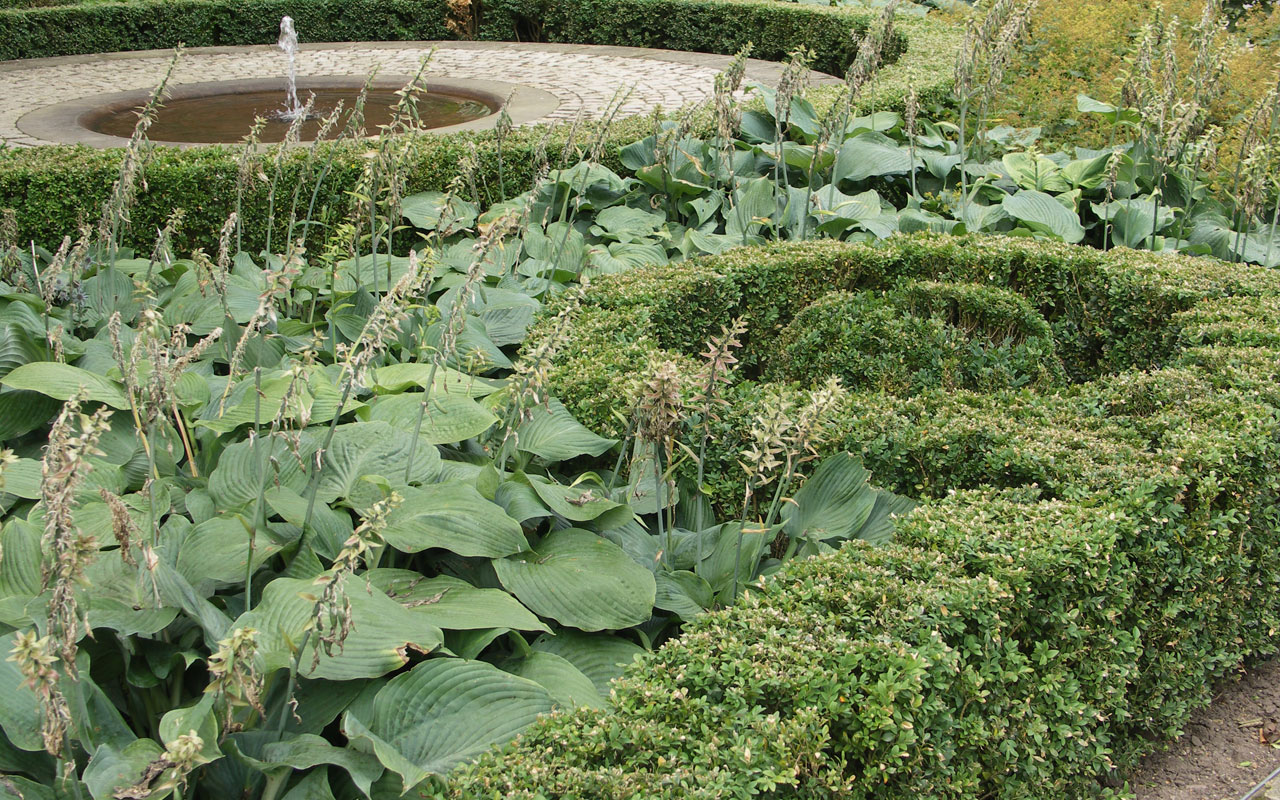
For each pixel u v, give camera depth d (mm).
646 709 2623
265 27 19562
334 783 2809
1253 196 6500
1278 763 3570
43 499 2416
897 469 4117
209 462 4121
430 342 5148
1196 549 3633
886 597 2986
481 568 3598
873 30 6945
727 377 3662
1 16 17078
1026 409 4312
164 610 2928
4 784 2467
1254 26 11047
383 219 6633
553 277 6430
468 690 2863
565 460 4387
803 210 7281
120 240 6906
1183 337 5016
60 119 11258
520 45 18625
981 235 6195
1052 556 3160
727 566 3752
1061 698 3160
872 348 5188
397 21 20188
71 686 2709
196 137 10883
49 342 4473
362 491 3574
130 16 18422
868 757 2662
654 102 12992
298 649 2617
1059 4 10953
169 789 2322
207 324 5367
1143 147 7582
